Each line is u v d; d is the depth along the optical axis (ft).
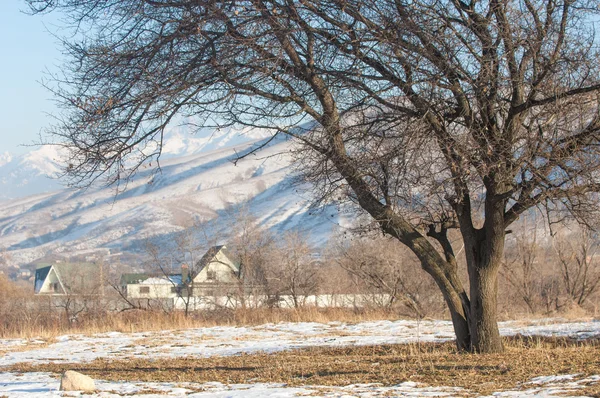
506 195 42.98
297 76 42.45
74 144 43.34
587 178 40.27
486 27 40.27
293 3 39.24
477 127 40.75
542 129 40.55
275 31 39.24
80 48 43.70
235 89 42.27
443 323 92.58
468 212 45.98
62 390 33.22
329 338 74.28
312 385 34.65
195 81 41.68
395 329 83.82
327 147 42.55
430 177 39.65
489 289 45.85
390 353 53.62
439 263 47.14
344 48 40.22
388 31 38.99
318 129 43.52
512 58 40.60
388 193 43.65
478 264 46.16
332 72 40.73
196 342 75.15
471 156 39.06
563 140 40.42
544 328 73.51
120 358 59.93
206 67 42.19
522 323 84.28
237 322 106.83
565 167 39.50
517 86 40.45
